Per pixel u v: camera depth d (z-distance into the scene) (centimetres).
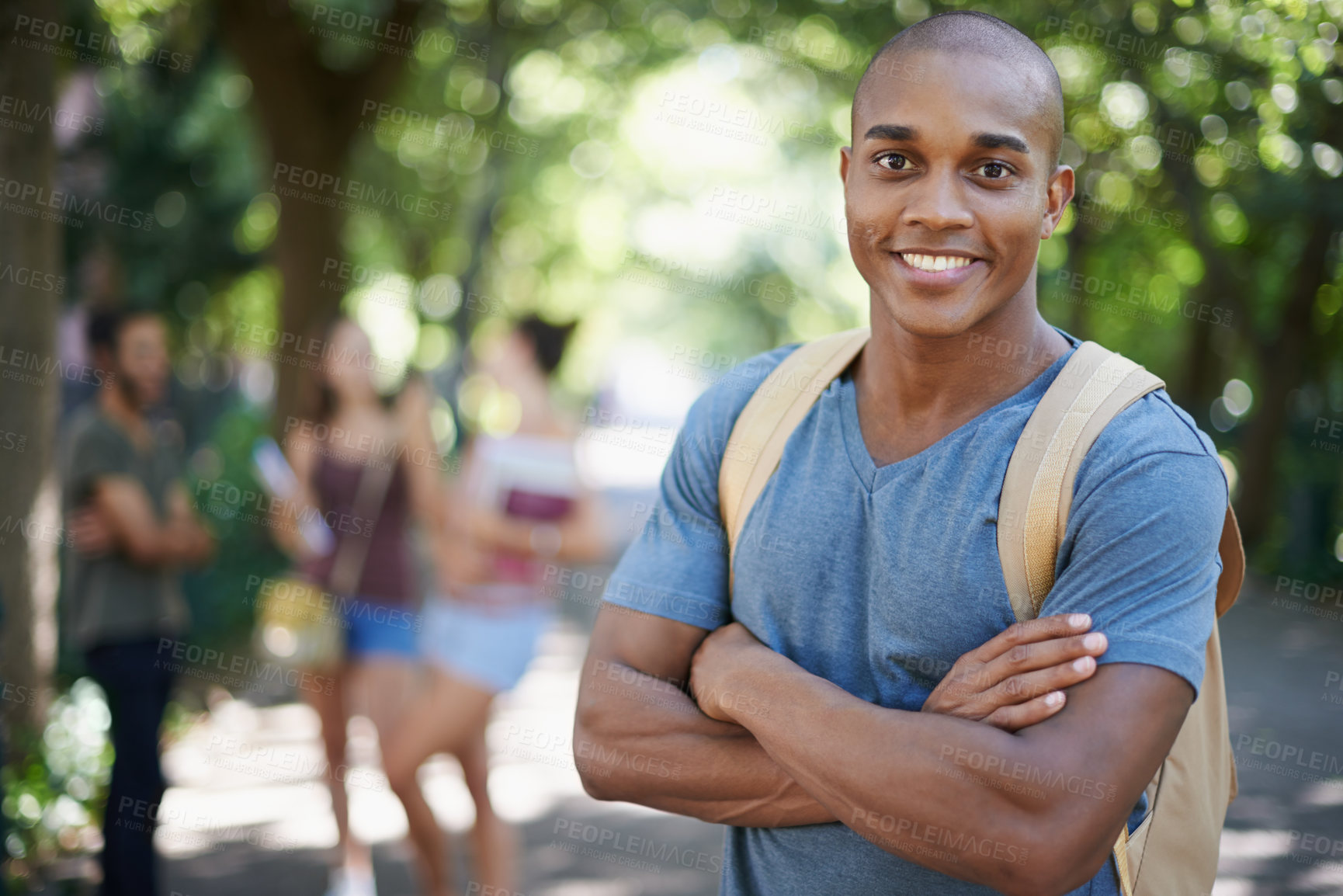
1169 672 125
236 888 457
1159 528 127
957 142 134
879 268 141
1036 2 450
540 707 742
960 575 136
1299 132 374
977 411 142
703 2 1002
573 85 1548
